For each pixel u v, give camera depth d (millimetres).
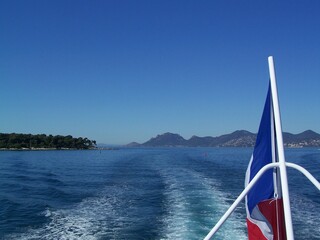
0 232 13875
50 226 14672
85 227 14227
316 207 17844
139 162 54531
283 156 3748
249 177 4238
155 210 16969
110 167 48094
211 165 46531
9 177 37312
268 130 4133
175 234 12797
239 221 14203
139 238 12508
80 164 59250
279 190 3977
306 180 29828
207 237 3785
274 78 3943
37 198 22312
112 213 16703
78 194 23562
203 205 17641
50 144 164250
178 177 30953
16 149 148000
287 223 3518
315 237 12625
